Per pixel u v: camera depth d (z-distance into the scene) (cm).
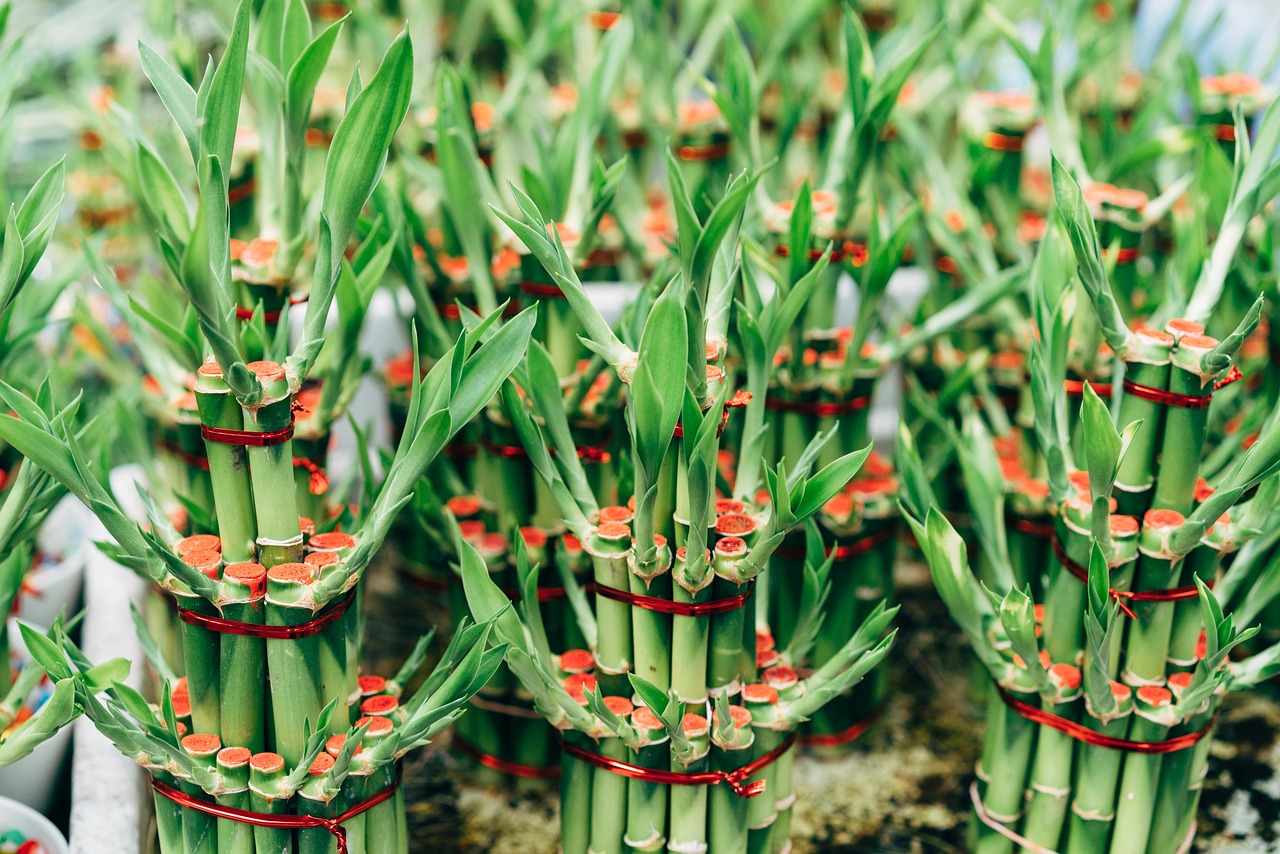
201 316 56
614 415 71
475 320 65
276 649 60
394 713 63
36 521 65
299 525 61
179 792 61
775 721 64
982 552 81
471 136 71
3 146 70
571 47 88
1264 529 65
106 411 71
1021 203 90
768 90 92
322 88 83
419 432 59
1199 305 65
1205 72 108
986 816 69
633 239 86
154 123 106
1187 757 66
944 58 87
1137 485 64
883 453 97
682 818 64
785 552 75
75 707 61
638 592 62
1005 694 67
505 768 75
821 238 72
